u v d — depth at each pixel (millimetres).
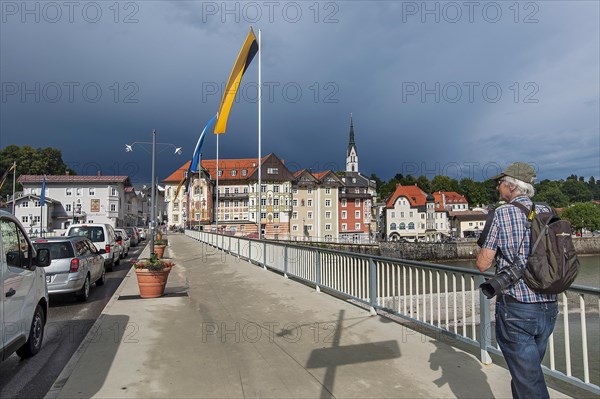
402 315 6852
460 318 10281
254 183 84938
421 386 4465
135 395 4328
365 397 4215
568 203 121500
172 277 13602
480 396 4199
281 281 12477
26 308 5730
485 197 130625
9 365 5824
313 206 89812
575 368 10664
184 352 5719
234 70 19578
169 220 96812
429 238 96188
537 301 3045
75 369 5082
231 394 4336
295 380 4684
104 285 13898
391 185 135875
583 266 67438
